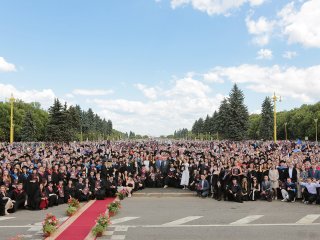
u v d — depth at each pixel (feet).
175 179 83.10
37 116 358.23
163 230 43.09
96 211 56.18
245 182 67.87
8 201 54.75
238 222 47.78
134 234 41.01
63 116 233.55
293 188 66.90
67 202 65.41
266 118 312.71
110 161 80.28
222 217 51.39
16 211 57.31
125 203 65.36
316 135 331.16
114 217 51.44
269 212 55.57
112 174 75.46
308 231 42.45
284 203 64.85
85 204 63.46
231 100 258.98
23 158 76.95
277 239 38.86
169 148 136.56
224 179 69.00
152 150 123.13
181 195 74.38
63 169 69.21
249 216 52.11
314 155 91.04
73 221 48.21
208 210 57.57
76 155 98.02
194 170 80.38
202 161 82.58
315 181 64.39
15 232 42.24
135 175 79.61
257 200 68.49
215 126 323.98
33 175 60.49
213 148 148.97
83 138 390.01
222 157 83.35
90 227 44.34
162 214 53.88
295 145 161.58
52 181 65.00
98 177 70.13
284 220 49.11
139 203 65.36
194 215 53.06
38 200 58.70
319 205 62.39
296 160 77.66
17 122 327.47
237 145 161.07
